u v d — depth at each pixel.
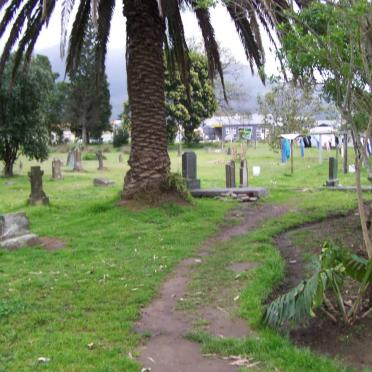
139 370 4.05
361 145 5.12
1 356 4.32
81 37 13.07
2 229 8.78
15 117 25.67
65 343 4.57
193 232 9.78
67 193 18.25
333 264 4.76
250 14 9.10
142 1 11.50
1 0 10.25
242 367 4.08
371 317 5.03
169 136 50.12
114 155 48.88
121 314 5.35
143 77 11.74
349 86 4.86
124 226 10.37
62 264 7.58
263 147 54.75
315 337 4.75
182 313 5.44
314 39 5.04
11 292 6.18
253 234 9.48
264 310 4.96
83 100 68.38
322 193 15.83
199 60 48.66
